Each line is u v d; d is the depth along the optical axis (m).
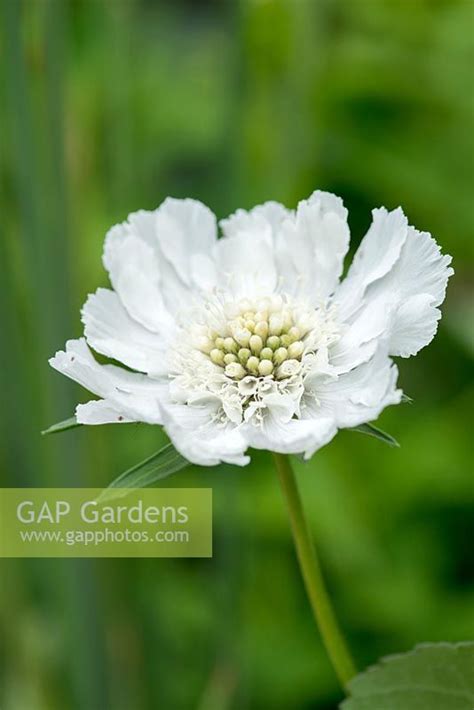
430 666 0.42
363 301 0.43
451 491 0.55
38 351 0.51
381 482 0.56
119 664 0.52
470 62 0.60
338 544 0.54
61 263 0.50
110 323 0.43
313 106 0.61
